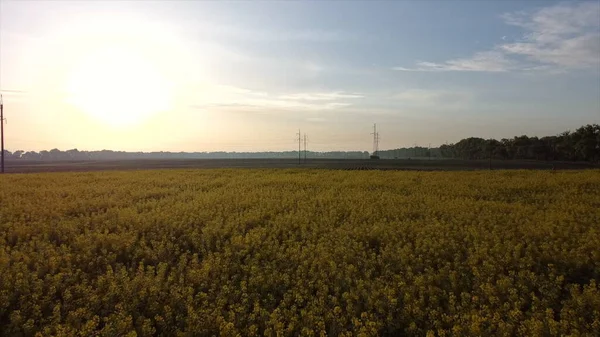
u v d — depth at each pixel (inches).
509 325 290.2
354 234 551.2
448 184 1140.5
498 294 362.3
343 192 987.9
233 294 364.8
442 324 311.6
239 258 465.1
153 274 403.2
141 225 600.4
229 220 641.0
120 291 359.3
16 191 999.6
